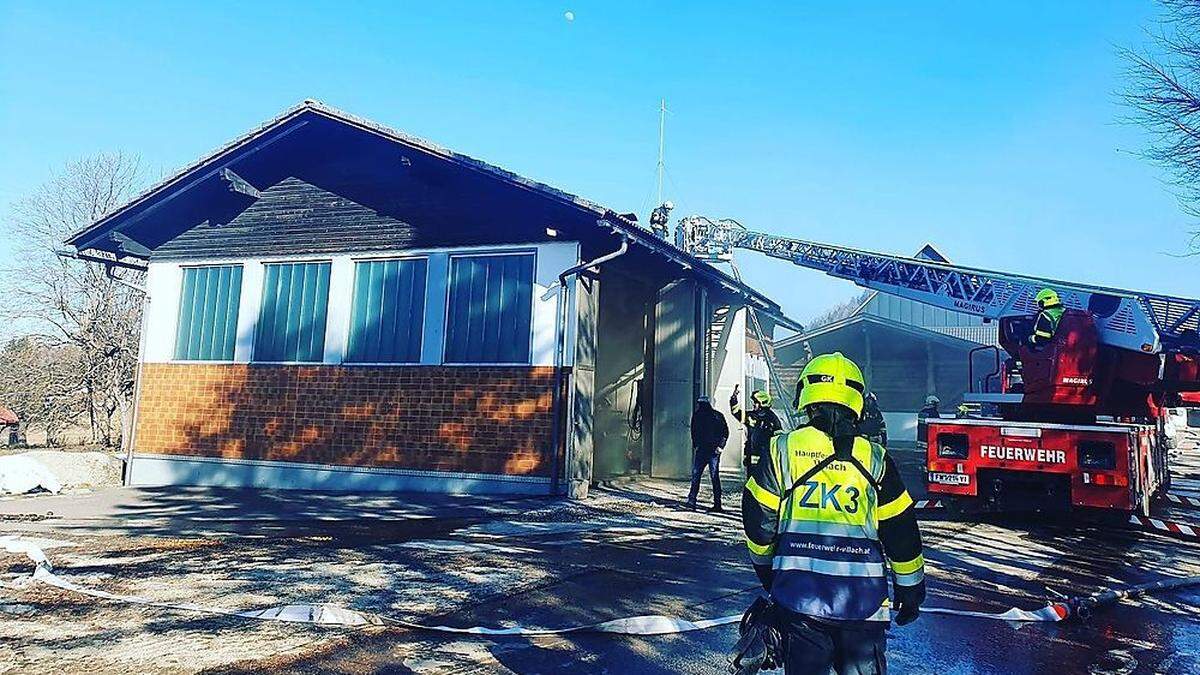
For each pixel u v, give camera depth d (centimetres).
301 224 1527
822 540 279
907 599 282
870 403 711
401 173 1466
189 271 1612
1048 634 534
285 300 1528
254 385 1514
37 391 3044
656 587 648
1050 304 1076
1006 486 1043
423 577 666
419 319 1424
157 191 1513
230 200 1590
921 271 1362
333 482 1427
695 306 1741
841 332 3141
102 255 1662
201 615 533
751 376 2098
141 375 1598
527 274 1364
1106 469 968
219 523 999
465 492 1343
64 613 534
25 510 1089
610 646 485
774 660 280
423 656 459
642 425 1777
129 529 934
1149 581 709
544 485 1302
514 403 1337
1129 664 476
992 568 754
